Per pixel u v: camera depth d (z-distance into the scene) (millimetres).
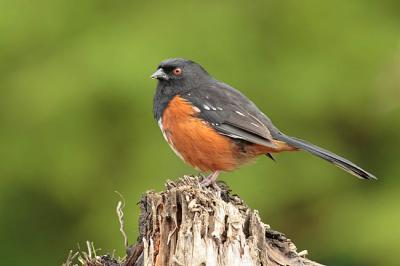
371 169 15391
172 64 9922
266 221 14562
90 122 14422
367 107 14750
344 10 15078
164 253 7152
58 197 14719
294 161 14648
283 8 15062
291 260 7570
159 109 9953
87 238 14453
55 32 14789
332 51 14820
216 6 14859
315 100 14508
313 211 14820
